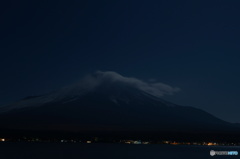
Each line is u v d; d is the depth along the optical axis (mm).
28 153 167375
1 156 145250
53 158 139125
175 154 190375
